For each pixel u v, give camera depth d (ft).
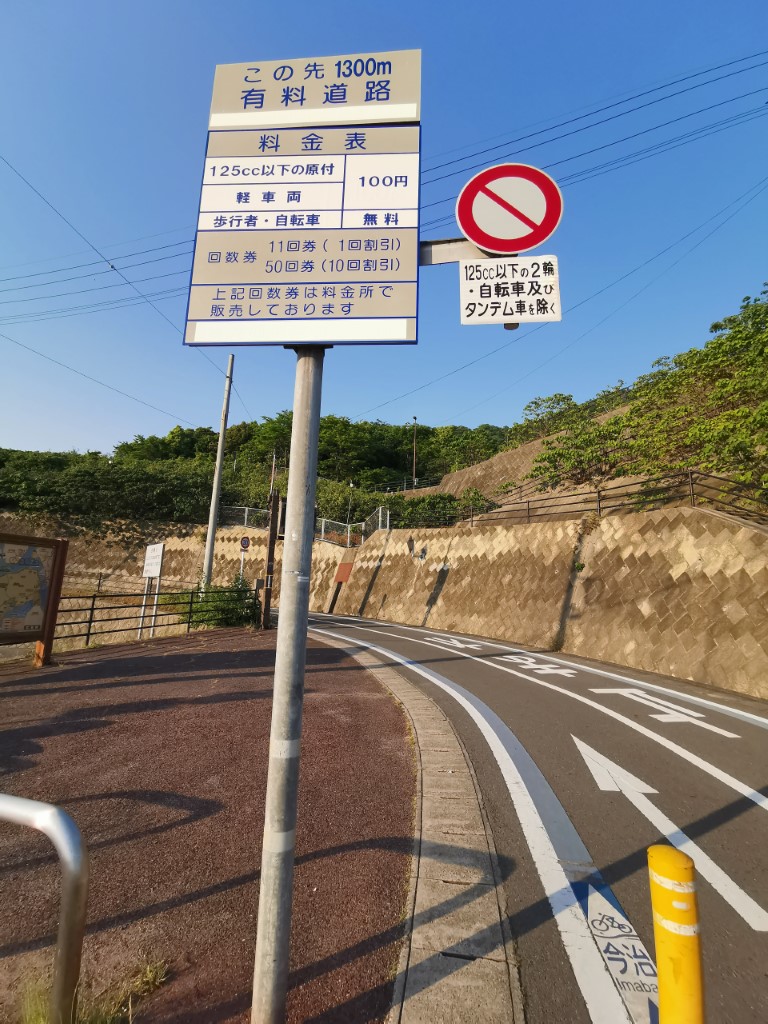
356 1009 6.20
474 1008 6.23
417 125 7.56
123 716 18.34
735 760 15.67
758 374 48.16
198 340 7.10
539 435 133.39
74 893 5.21
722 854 10.21
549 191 7.85
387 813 11.47
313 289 7.11
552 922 7.96
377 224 7.27
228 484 117.50
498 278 7.62
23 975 6.72
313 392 6.82
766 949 7.57
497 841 10.41
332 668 28.96
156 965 6.92
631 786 13.48
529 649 42.14
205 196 7.55
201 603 48.88
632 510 51.55
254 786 12.76
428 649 39.42
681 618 32.86
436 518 96.78
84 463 112.57
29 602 26.27
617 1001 6.40
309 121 7.66
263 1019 5.47
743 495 39.34
